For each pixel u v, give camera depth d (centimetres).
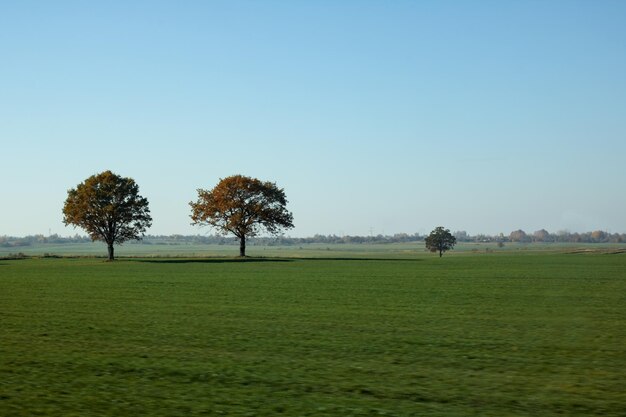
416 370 1830
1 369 1861
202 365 1909
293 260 10900
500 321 2894
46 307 3566
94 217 10575
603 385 1642
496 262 9756
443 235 17700
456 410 1417
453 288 4803
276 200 11400
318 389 1611
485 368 1855
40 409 1433
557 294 4253
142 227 10975
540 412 1402
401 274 6694
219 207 11119
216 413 1398
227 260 10850
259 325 2783
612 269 7456
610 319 2952
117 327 2738
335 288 4844
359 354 2078
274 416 1375
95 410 1424
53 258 12006
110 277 6297
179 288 4900
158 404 1473
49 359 2009
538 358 2002
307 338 2417
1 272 7275
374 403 1475
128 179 10906
